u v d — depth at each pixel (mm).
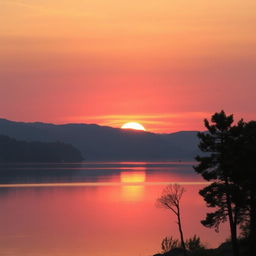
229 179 65500
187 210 191375
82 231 146625
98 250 113625
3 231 145750
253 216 63500
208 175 65250
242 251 67875
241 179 62312
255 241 63500
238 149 64125
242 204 62906
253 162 61656
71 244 122562
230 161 62250
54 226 157875
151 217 177375
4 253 109500
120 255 107688
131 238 132125
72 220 173250
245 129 65312
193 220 163500
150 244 121625
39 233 141875
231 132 65500
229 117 65625
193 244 84000
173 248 82375
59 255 107438
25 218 178250
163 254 80250
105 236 136000
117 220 171875
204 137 66000
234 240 64625
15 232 143875
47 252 111062
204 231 136625
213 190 65312
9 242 125312
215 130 65875
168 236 133000
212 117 66125
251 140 63094
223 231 132000
